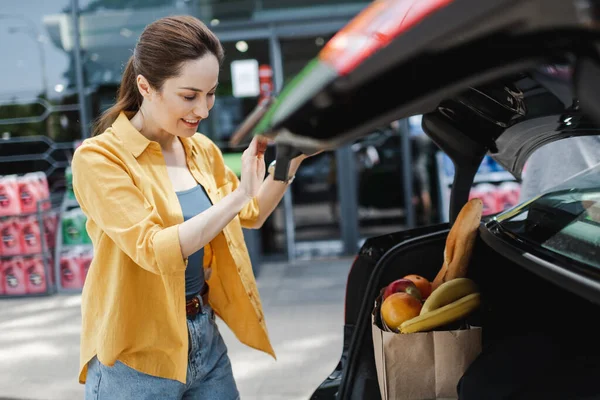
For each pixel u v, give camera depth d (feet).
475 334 3.90
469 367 3.81
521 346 3.80
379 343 4.08
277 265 21.22
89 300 5.06
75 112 21.04
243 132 3.84
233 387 5.66
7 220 18.61
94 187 4.73
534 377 3.47
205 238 4.52
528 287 4.39
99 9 20.70
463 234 4.52
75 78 20.97
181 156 5.49
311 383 11.38
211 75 4.76
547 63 2.18
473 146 4.97
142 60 4.75
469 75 2.16
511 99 3.96
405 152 21.29
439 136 4.97
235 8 21.04
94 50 20.90
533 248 4.01
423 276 5.26
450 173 20.17
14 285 18.80
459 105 4.43
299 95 2.49
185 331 4.93
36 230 18.67
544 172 7.49
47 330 15.57
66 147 21.17
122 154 4.93
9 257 18.75
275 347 13.38
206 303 5.48
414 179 21.49
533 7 1.89
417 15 2.19
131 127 5.04
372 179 21.66
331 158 21.61
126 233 4.60
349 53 2.39
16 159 21.26
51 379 12.36
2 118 21.13
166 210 4.98
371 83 2.28
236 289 5.65
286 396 10.89
